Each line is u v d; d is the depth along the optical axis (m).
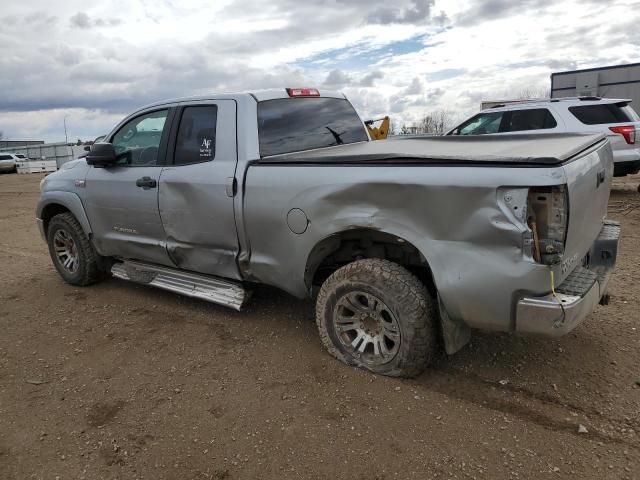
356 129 4.84
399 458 2.58
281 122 4.05
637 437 2.64
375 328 3.33
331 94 4.73
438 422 2.84
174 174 4.13
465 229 2.74
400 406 3.00
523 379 3.23
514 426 2.78
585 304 2.72
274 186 3.50
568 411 2.89
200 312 4.61
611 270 3.34
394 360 3.20
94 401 3.24
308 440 2.76
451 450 2.62
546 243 2.57
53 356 3.89
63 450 2.78
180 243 4.25
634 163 8.66
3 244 8.28
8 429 2.98
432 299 3.17
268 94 4.04
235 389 3.29
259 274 3.82
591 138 3.40
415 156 2.90
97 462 2.67
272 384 3.32
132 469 2.61
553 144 3.16
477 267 2.74
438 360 3.49
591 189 2.94
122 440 2.84
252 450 2.71
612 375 3.21
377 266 3.18
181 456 2.69
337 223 3.22
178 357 3.78
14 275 6.18
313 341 3.89
